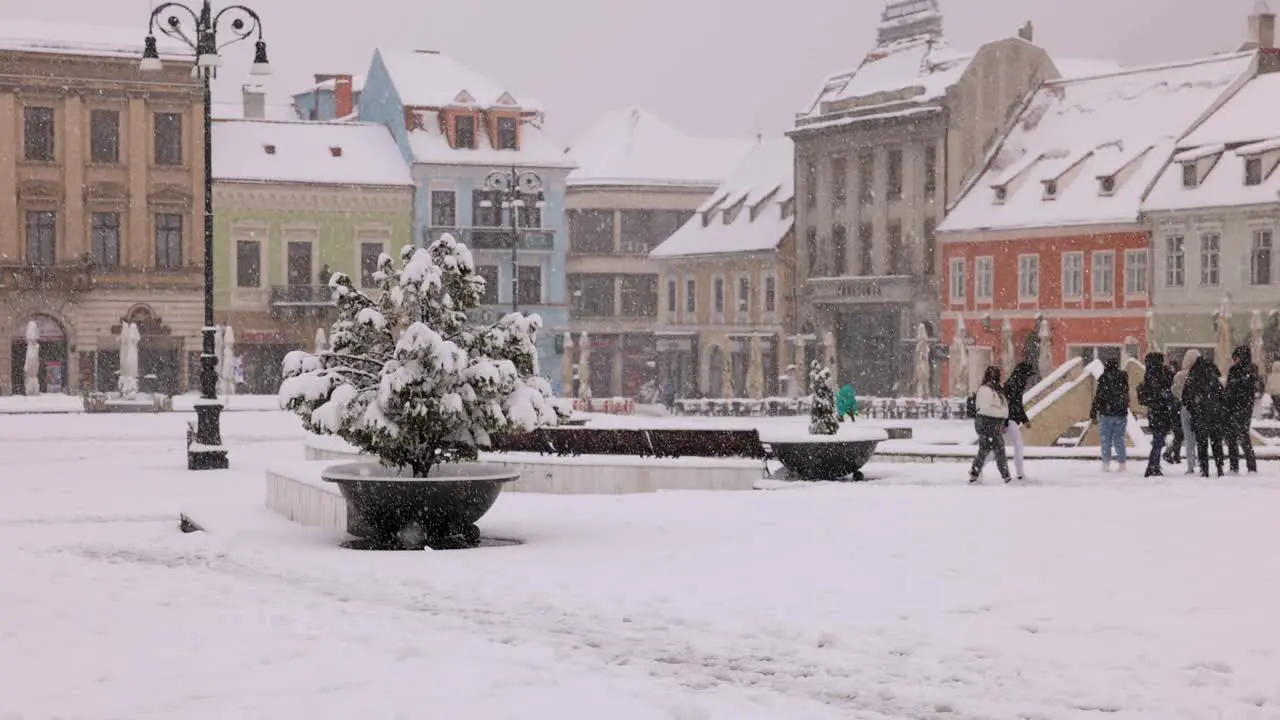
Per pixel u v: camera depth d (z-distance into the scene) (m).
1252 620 11.35
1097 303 64.88
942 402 60.34
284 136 76.38
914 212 73.31
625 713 8.96
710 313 87.50
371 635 11.55
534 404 17.94
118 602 13.37
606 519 19.27
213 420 32.78
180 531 20.75
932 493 22.17
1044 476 25.39
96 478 30.56
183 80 71.31
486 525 18.78
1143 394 25.23
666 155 96.38
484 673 10.12
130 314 71.06
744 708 9.11
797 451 25.30
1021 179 69.12
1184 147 63.16
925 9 84.44
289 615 12.53
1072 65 78.12
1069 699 9.13
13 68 68.75
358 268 75.94
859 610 12.11
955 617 11.74
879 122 74.50
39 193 69.38
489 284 79.12
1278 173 58.78
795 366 76.19
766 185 87.19
